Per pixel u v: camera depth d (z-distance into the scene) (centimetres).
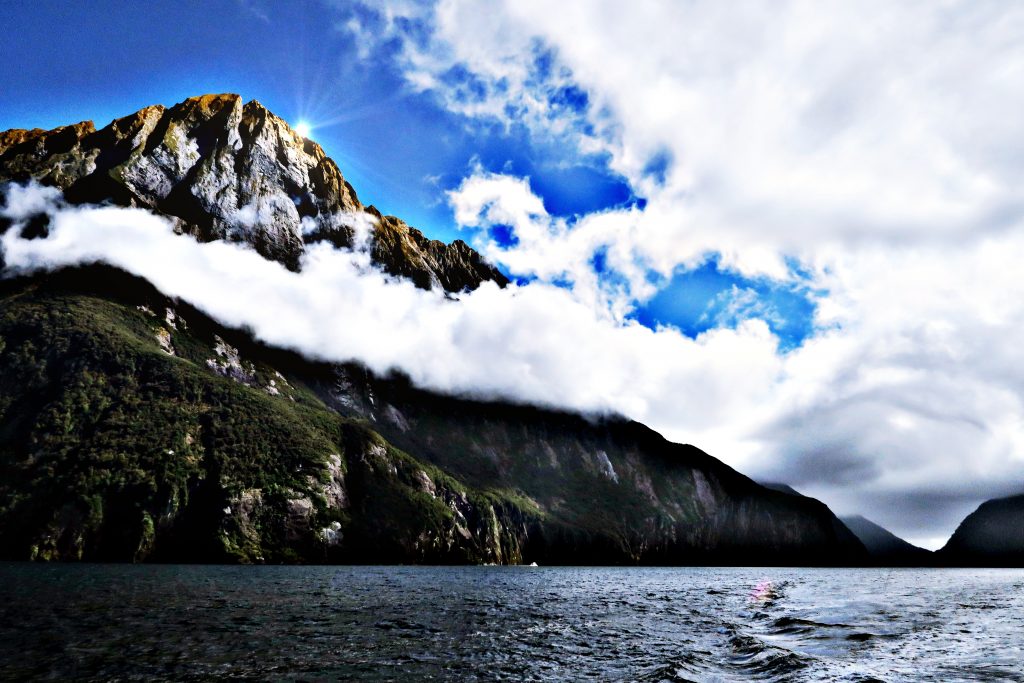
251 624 4738
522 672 3281
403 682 3008
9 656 3288
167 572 11225
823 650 4081
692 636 4697
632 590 10594
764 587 12581
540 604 7312
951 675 3306
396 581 10956
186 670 3103
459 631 4756
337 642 4050
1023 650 4181
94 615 4947
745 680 3084
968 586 14188
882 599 9169
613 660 3644
